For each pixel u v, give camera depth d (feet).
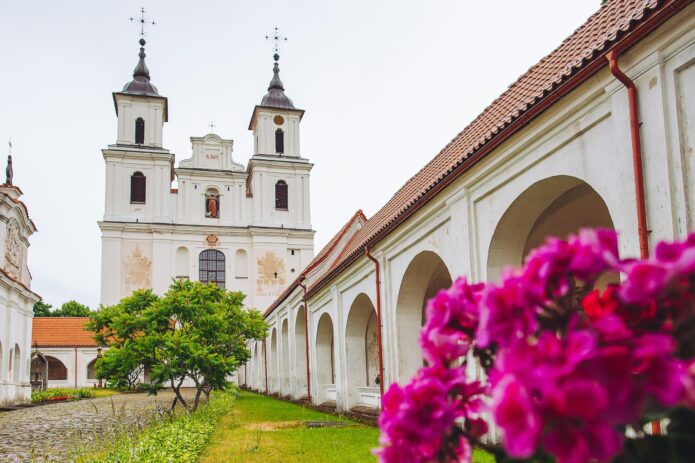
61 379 163.02
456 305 6.43
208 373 58.90
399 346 43.91
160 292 142.41
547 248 5.72
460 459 6.61
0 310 87.86
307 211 157.28
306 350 78.64
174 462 31.60
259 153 157.99
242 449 40.11
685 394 4.60
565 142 24.89
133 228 143.64
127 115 148.56
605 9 28.63
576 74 22.49
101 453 36.50
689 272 4.97
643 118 20.31
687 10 18.13
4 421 70.38
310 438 44.91
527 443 4.57
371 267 49.88
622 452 5.49
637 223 20.58
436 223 37.11
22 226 105.40
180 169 151.53
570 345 4.87
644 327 5.46
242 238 152.66
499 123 28.89
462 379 6.32
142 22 157.99
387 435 6.24
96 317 60.75
